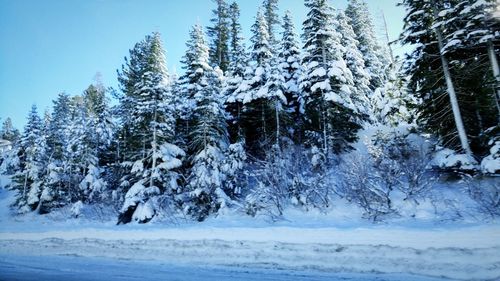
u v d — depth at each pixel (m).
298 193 17.81
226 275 9.73
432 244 10.09
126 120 28.33
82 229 20.28
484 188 14.20
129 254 14.66
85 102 39.19
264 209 18.11
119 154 28.84
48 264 13.22
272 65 22.42
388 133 22.22
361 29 32.50
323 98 20.72
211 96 21.58
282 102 22.70
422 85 18.00
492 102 15.85
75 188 30.62
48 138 35.09
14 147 49.72
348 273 9.66
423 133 20.56
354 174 16.52
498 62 16.09
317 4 22.42
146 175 21.11
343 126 22.25
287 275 9.60
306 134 22.20
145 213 19.75
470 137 17.11
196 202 20.06
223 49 35.41
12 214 33.44
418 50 17.64
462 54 16.91
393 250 10.16
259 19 23.42
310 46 22.30
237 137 23.80
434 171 17.02
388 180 15.22
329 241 11.66
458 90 17.12
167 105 22.53
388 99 25.33
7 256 16.84
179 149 22.45
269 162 19.02
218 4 36.50
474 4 14.50
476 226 11.01
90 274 10.35
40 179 33.72
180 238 14.79
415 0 17.28
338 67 21.41
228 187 20.47
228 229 14.99
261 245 12.35
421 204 14.50
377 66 31.75
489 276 8.34
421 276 8.92
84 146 30.92
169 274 10.03
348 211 15.91
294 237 12.69
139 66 31.27
